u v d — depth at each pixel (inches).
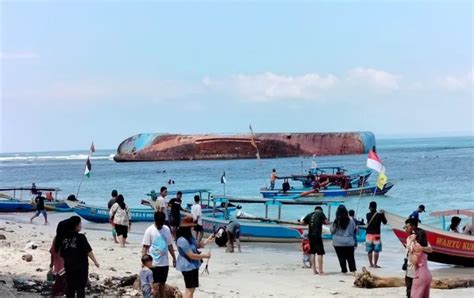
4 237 849.5
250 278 633.6
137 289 509.4
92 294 483.8
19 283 506.9
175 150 5649.6
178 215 834.2
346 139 5531.5
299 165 4227.4
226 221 983.6
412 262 455.8
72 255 412.5
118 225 869.8
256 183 2819.9
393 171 3289.9
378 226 717.3
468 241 732.7
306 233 724.0
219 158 5531.5
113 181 3275.1
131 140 5915.4
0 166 6437.0
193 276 427.8
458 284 596.1
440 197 1951.3
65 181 3476.9
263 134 5526.6
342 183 1895.9
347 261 722.2
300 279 628.7
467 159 4478.3
